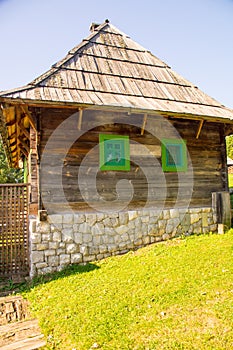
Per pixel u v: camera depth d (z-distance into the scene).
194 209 7.59
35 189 6.50
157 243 6.91
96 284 4.88
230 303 3.82
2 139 8.03
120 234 6.65
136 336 3.34
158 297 4.20
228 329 3.30
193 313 3.71
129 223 6.80
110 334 3.41
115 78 7.78
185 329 3.39
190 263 5.41
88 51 8.28
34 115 6.30
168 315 3.72
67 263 6.09
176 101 7.70
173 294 4.24
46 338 3.48
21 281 5.77
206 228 7.67
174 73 9.27
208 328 3.36
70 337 3.44
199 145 8.01
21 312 4.30
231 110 8.20
